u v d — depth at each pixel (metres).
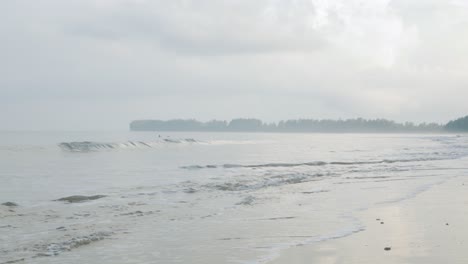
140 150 59.88
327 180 23.58
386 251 9.04
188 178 25.00
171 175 26.97
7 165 33.88
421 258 8.50
